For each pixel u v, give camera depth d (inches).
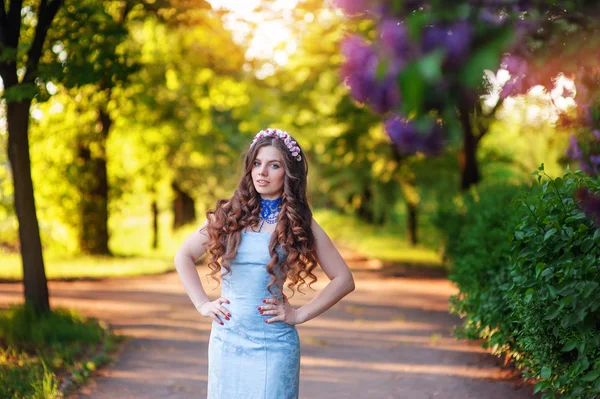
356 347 333.1
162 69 759.7
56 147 840.9
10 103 351.6
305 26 642.8
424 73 45.1
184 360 301.4
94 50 343.3
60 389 239.1
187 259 142.8
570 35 72.9
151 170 1029.8
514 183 490.9
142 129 898.7
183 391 248.1
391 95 58.2
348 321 414.3
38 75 325.1
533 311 177.0
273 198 140.9
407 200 1011.9
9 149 358.6
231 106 903.1
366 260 919.7
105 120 821.9
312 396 243.1
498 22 49.4
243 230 138.9
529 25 51.6
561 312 165.2
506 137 932.0
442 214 576.4
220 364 138.3
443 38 47.3
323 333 372.2
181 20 391.5
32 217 359.3
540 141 805.2
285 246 135.6
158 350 321.4
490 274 267.7
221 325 139.6
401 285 618.8
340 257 142.4
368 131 860.6
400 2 51.9
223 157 1124.5
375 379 267.4
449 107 51.9
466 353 313.0
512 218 256.8
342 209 1683.1
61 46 355.3
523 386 245.4
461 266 305.3
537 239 171.8
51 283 611.2
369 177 941.8
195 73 810.8
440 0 49.6
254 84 861.2
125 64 360.2
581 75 111.2
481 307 265.6
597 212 104.5
